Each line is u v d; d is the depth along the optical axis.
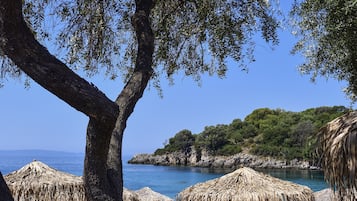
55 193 7.76
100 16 5.14
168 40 5.65
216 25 5.57
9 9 2.44
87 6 5.11
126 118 3.54
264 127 81.94
